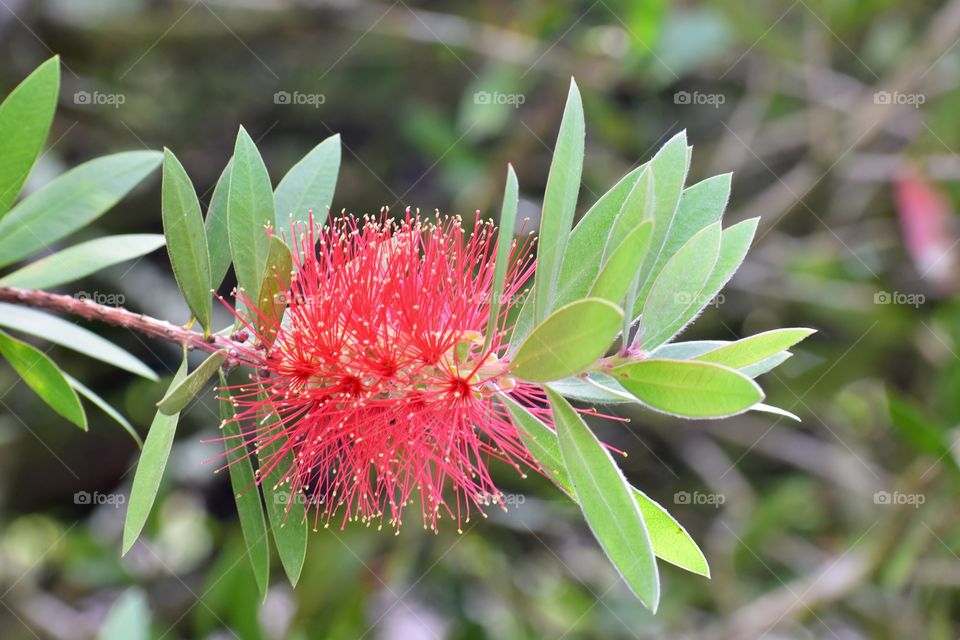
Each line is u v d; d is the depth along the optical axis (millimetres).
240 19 810
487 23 792
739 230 383
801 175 814
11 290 398
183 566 766
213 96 873
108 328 743
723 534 769
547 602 729
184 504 810
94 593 757
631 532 352
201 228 389
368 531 678
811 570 766
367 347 384
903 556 631
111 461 800
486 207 797
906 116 880
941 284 772
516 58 781
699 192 394
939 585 667
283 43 867
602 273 346
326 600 659
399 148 895
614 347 548
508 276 394
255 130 889
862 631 726
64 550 722
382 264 389
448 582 706
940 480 632
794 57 810
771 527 723
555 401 362
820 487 803
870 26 904
